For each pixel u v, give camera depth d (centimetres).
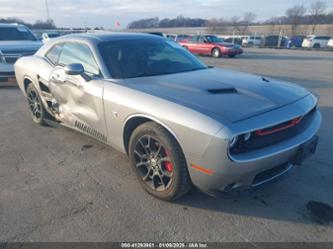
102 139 338
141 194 293
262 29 6588
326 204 275
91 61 346
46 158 376
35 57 457
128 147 306
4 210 269
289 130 257
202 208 270
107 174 334
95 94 316
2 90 799
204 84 290
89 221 253
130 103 276
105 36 378
